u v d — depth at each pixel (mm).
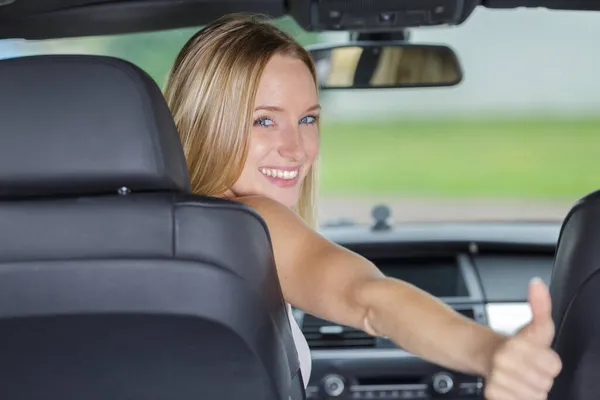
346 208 30703
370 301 1813
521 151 38125
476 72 44594
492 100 43469
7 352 1920
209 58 2234
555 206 32406
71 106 1792
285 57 2277
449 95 42031
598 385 2086
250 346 1868
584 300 1954
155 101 1806
